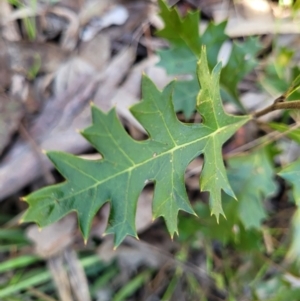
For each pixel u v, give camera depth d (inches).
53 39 9.2
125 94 8.8
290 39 9.4
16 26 9.0
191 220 8.2
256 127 8.9
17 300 8.4
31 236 8.5
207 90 4.8
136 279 9.0
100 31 9.2
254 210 7.9
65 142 8.5
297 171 5.1
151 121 5.1
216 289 9.3
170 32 7.2
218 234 8.1
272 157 8.0
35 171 8.5
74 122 8.6
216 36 7.2
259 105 9.0
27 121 8.6
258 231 8.6
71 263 8.7
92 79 8.9
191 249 9.3
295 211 9.3
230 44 9.3
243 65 7.4
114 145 5.1
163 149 5.1
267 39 9.5
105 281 8.9
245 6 9.4
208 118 5.1
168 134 5.1
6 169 8.3
